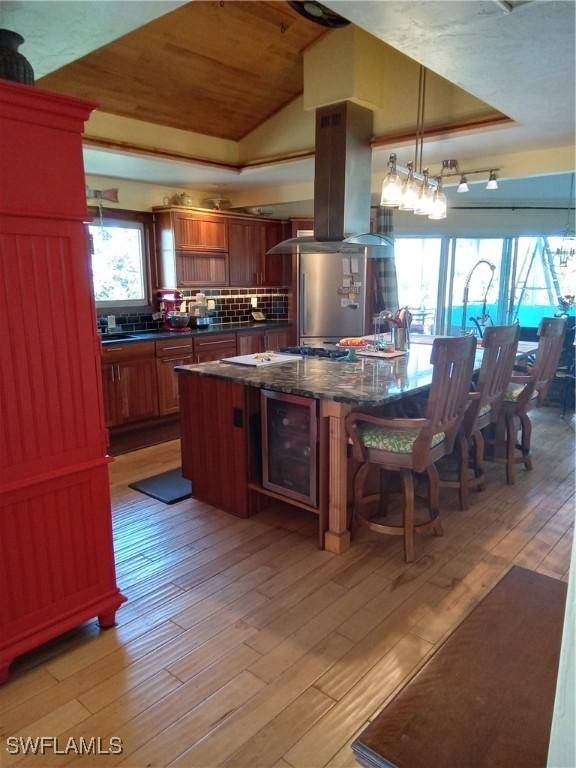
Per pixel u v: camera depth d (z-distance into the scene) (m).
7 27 1.95
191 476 3.35
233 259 5.79
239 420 2.98
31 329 1.79
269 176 4.86
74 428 1.95
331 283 6.09
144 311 5.34
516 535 2.86
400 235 6.48
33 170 1.72
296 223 6.16
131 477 3.77
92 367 1.98
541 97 2.72
